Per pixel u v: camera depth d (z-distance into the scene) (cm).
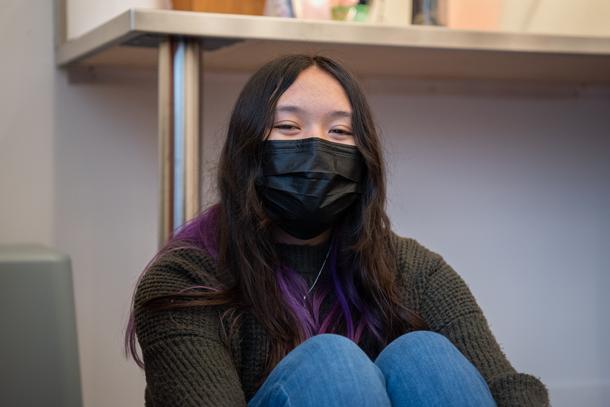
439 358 105
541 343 214
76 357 132
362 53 165
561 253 215
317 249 122
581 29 178
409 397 103
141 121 186
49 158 180
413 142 204
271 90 116
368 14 161
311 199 114
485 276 210
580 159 215
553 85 212
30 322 129
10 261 128
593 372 218
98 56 166
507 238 211
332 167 115
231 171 118
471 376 105
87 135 182
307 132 116
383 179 121
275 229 122
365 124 118
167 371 106
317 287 121
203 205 151
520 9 173
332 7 160
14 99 177
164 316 109
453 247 207
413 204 204
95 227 183
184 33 142
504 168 210
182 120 146
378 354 121
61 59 176
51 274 130
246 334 115
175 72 145
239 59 172
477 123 208
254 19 146
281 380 100
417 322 121
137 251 187
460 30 158
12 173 177
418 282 126
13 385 128
